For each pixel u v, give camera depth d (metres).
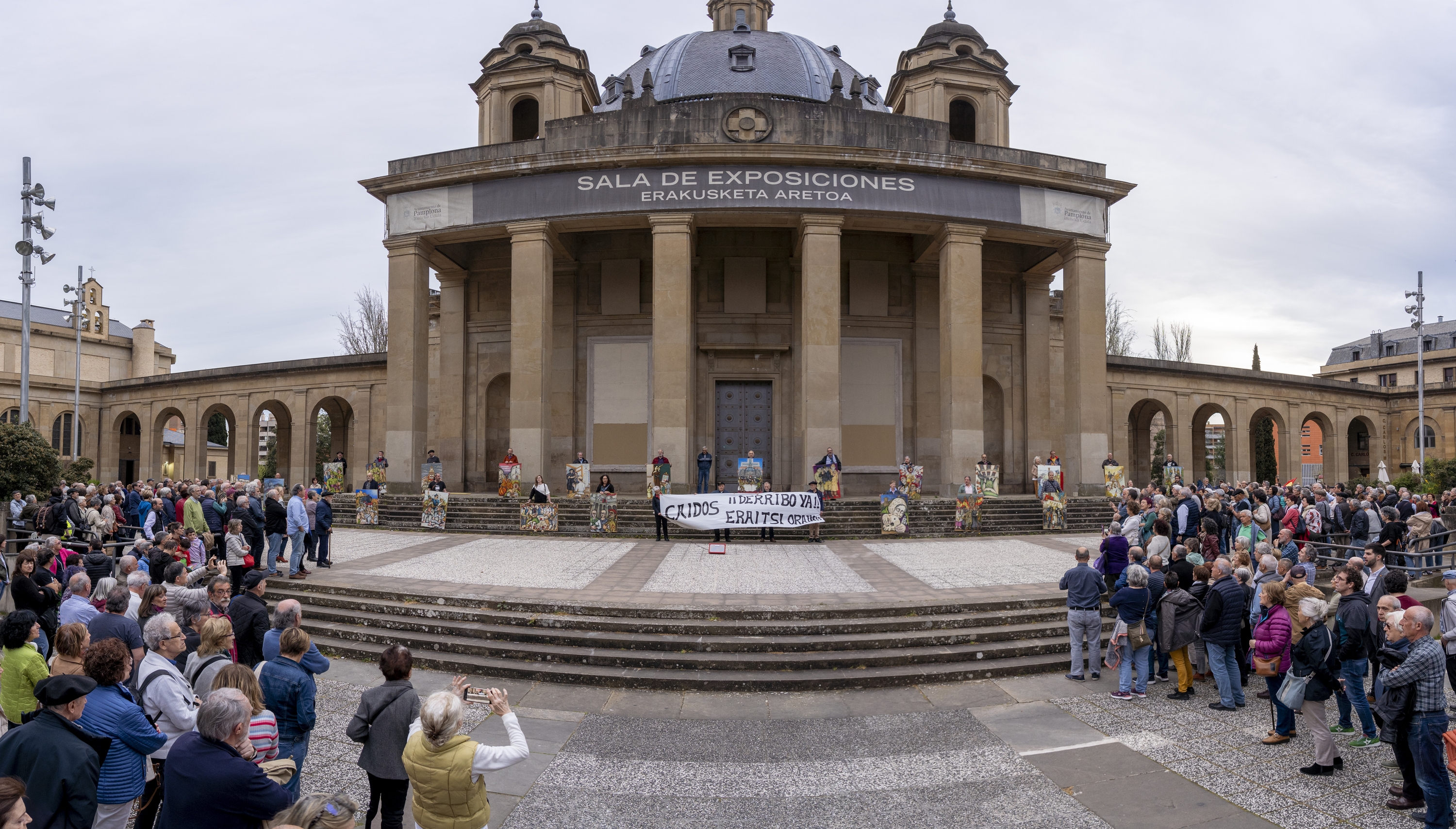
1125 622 10.41
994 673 11.26
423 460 28.36
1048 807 7.19
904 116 27.61
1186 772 8.01
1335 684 7.86
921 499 24.61
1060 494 24.16
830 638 11.83
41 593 9.83
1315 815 7.02
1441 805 6.54
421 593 13.72
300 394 45.84
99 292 71.06
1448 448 57.19
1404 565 16.11
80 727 5.04
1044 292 32.78
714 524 20.45
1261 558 10.88
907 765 8.19
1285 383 50.81
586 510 23.70
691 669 11.17
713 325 30.34
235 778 4.25
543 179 26.86
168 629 6.16
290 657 6.30
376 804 5.88
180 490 20.97
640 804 7.25
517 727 5.15
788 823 6.89
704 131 26.86
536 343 26.55
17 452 23.36
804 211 26.12
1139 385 44.97
